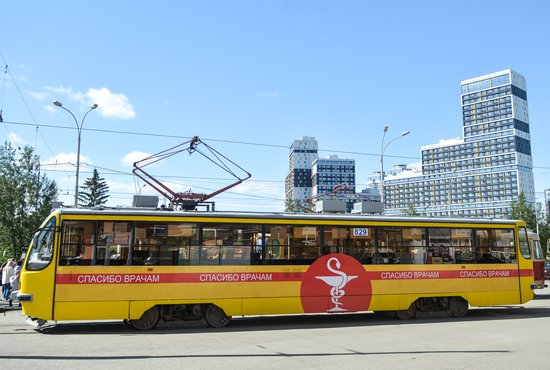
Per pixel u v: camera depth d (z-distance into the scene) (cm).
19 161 3872
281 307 1343
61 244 1211
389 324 1379
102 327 1317
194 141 1745
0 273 2342
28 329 1278
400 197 15925
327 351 946
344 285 1409
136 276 1241
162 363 828
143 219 1270
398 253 1484
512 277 1597
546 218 5888
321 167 17750
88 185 8156
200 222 1312
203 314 1312
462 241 1562
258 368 793
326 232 1420
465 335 1157
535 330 1241
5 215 3684
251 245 1345
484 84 16100
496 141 15325
